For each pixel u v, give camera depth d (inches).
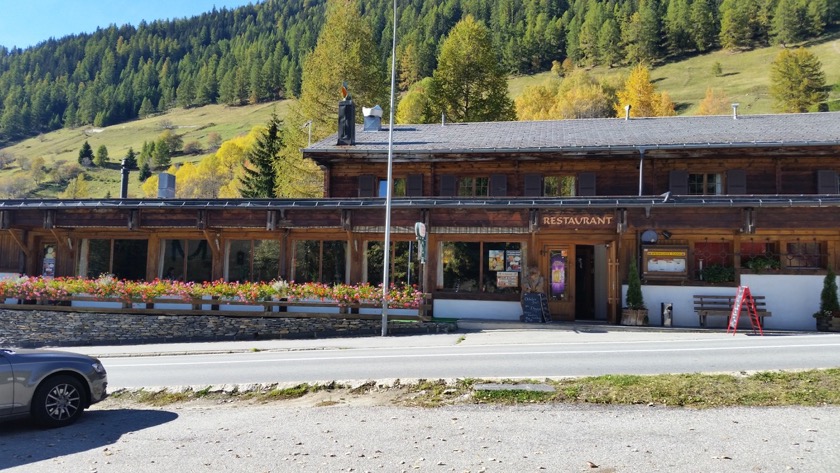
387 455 300.2
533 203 839.1
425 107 1943.9
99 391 398.9
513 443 309.7
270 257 946.1
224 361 607.8
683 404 369.1
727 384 395.5
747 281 838.5
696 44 5595.5
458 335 766.5
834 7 5275.6
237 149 3838.6
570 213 836.0
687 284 845.8
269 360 597.6
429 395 413.1
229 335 854.5
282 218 898.7
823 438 303.4
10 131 7362.2
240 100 6953.7
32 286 893.2
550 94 3937.0
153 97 7608.3
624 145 885.2
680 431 319.9
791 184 912.3
